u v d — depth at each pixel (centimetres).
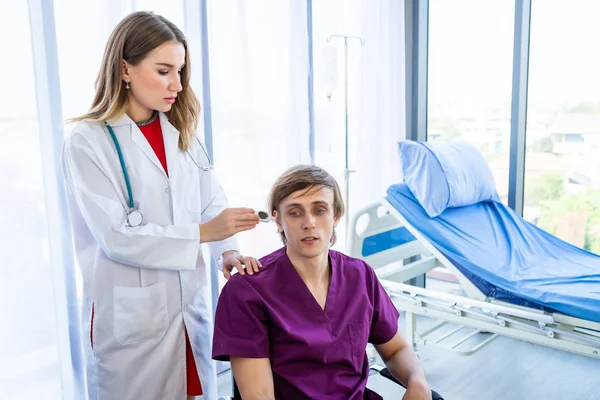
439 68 302
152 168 127
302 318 109
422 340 200
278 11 220
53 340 157
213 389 142
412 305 194
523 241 226
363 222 268
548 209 297
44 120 151
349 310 113
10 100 146
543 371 225
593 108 274
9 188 148
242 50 206
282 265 113
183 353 132
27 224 151
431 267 239
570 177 288
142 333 124
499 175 293
